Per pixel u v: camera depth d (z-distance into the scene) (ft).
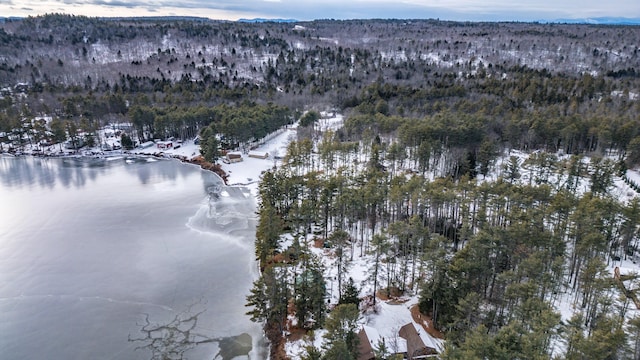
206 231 241.96
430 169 305.32
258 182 326.85
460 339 130.52
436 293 146.41
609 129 301.63
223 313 168.35
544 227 192.34
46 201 287.28
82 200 289.94
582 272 157.38
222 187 319.47
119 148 427.74
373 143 325.83
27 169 364.99
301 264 174.60
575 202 196.24
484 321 137.59
